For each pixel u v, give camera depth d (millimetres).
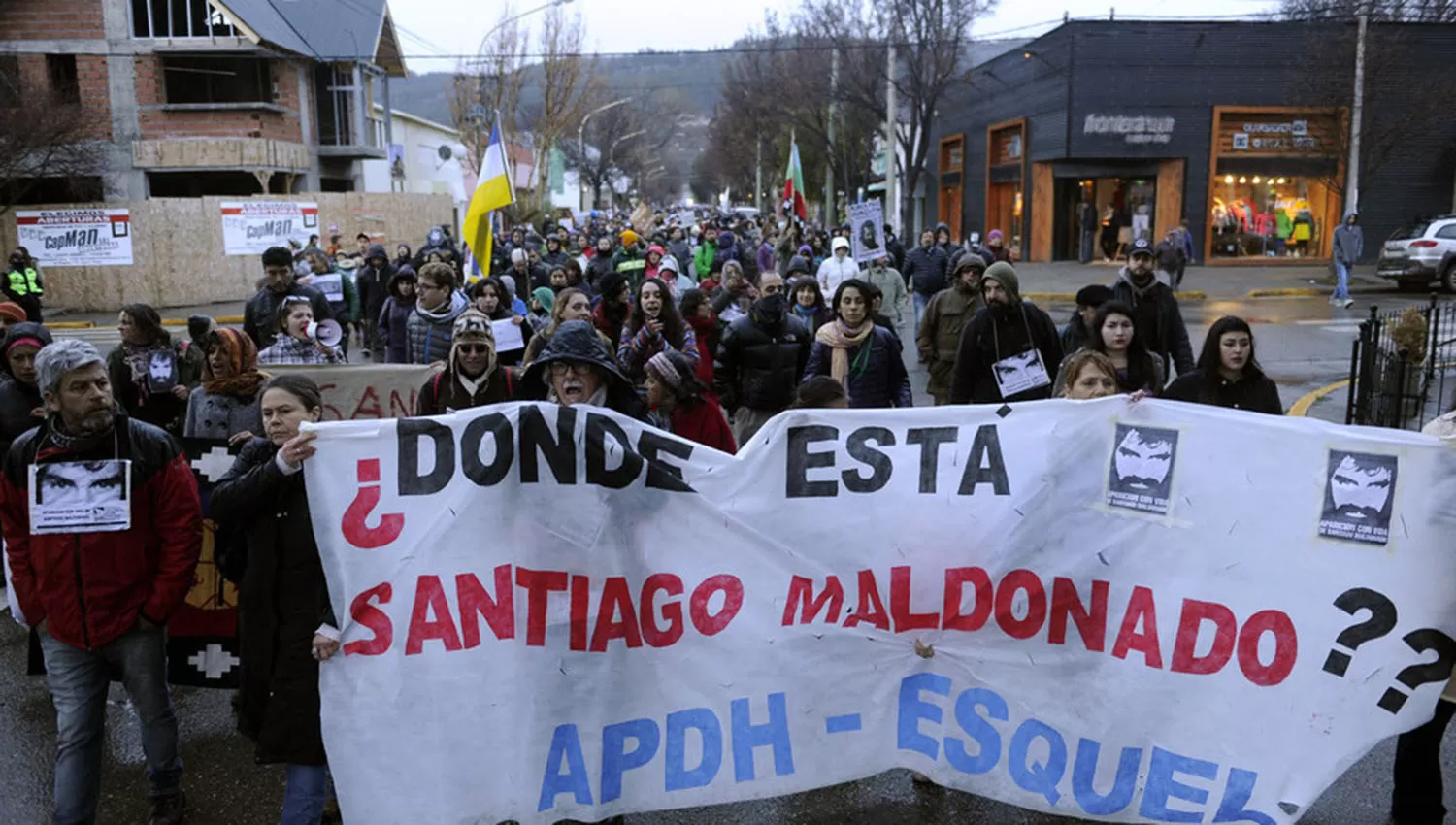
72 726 4113
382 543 3881
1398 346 10516
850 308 7105
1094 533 4207
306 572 3885
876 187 41531
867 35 32438
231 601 4914
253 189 35219
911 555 4246
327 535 3842
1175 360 7203
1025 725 4203
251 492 3785
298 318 7434
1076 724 4172
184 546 4180
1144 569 4156
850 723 4227
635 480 4086
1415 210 31484
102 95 32344
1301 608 3996
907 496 4238
